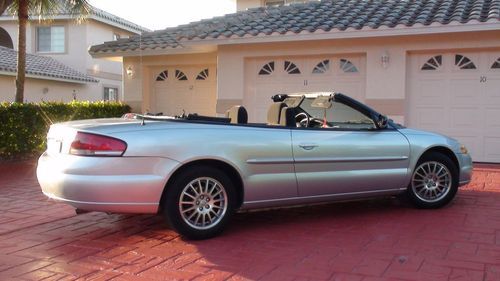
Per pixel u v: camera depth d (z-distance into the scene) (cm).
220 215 571
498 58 1134
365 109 677
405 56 1184
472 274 452
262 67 1343
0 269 484
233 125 581
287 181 597
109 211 527
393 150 667
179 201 546
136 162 524
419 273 456
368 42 1214
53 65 2328
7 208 744
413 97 1205
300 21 1310
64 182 527
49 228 630
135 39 1636
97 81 2411
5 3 1357
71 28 2458
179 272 469
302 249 531
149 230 611
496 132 1143
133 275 464
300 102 742
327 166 622
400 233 585
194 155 546
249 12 1574
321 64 1288
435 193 705
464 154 730
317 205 737
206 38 1312
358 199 662
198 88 1565
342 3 1444
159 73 1605
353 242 553
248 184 577
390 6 1323
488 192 820
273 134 593
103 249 542
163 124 553
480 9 1128
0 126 1252
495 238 559
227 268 477
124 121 568
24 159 1328
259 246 543
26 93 2098
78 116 1459
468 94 1161
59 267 488
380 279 444
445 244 539
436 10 1217
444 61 1177
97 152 521
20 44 1376
